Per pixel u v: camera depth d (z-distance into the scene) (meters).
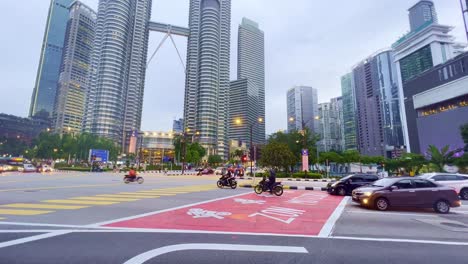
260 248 5.21
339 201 13.05
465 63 80.62
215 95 152.62
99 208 9.24
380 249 5.30
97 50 135.75
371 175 16.08
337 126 175.00
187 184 21.31
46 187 16.05
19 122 143.50
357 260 4.65
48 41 195.25
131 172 21.50
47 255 4.57
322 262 4.51
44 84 187.75
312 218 8.46
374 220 8.35
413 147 103.62
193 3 171.25
